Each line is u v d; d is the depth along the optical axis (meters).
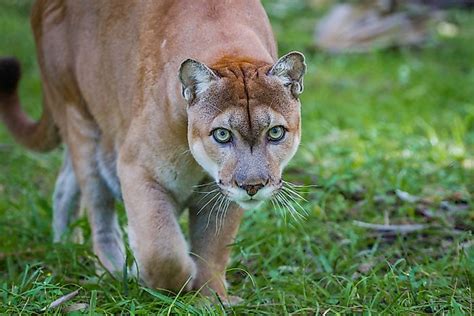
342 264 10.16
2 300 8.89
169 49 8.82
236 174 8.02
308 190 12.23
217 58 8.50
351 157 13.72
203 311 8.45
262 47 8.77
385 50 21.67
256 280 9.70
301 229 10.97
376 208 12.00
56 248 10.25
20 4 24.98
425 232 11.05
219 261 9.52
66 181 11.50
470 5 23.91
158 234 8.92
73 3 10.34
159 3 9.21
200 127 8.15
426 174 13.01
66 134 10.95
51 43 10.66
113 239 10.67
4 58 11.71
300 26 24.48
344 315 8.61
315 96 17.94
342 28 22.22
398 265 10.18
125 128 9.57
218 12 8.88
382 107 16.97
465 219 11.44
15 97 11.94
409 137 14.73
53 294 8.96
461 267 9.70
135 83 9.23
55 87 10.81
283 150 8.20
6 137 15.87
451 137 15.15
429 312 8.92
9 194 13.11
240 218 9.50
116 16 9.66
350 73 19.81
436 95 17.58
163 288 9.09
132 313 8.35
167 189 9.05
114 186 10.45
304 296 9.00
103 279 9.59
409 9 22.39
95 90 10.07
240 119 8.02
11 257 10.45
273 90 8.16
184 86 8.17
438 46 21.61
